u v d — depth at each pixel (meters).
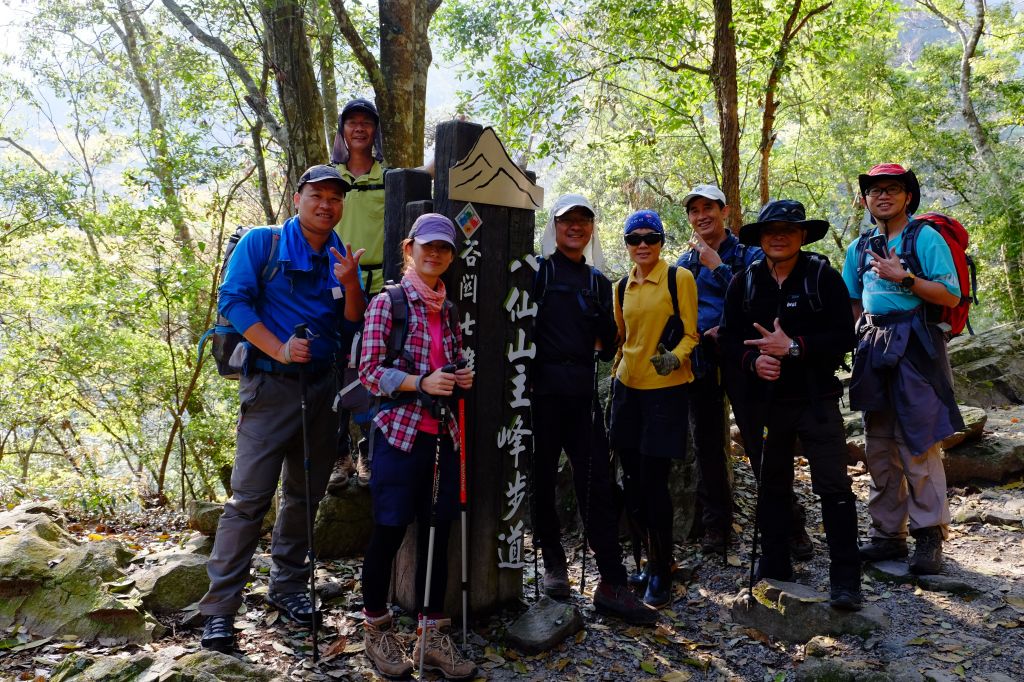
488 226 3.46
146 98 13.14
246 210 12.34
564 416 3.64
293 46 6.62
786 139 18.81
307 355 2.85
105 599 3.02
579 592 3.93
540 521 3.73
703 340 3.93
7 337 10.08
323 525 3.92
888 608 3.51
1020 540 4.25
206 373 10.45
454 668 2.96
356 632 3.21
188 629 3.14
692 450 4.65
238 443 3.01
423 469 2.98
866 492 5.36
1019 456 5.26
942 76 17.69
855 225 17.25
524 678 3.06
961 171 17.12
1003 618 3.33
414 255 3.03
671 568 3.84
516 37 9.64
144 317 9.83
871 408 3.84
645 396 3.69
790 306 3.47
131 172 9.84
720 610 3.76
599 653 3.30
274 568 3.32
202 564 3.39
